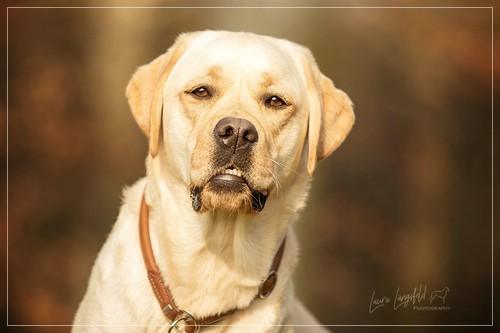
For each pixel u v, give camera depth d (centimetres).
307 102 454
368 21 1461
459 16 1516
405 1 1482
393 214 1448
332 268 1382
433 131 1502
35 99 1355
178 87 434
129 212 459
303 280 1346
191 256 426
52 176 1340
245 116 408
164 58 455
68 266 1298
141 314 430
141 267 435
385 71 1477
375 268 1406
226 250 427
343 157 1447
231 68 427
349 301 1366
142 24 1401
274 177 415
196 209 414
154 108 440
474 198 1501
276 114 431
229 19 1370
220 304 431
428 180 1484
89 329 435
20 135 1337
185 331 430
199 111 424
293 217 453
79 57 1384
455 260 1467
